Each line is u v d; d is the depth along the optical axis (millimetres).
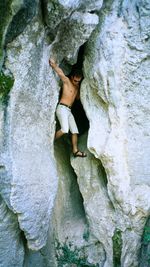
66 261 5180
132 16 4633
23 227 4430
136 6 4633
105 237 5062
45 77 4484
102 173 5102
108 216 5012
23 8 3771
